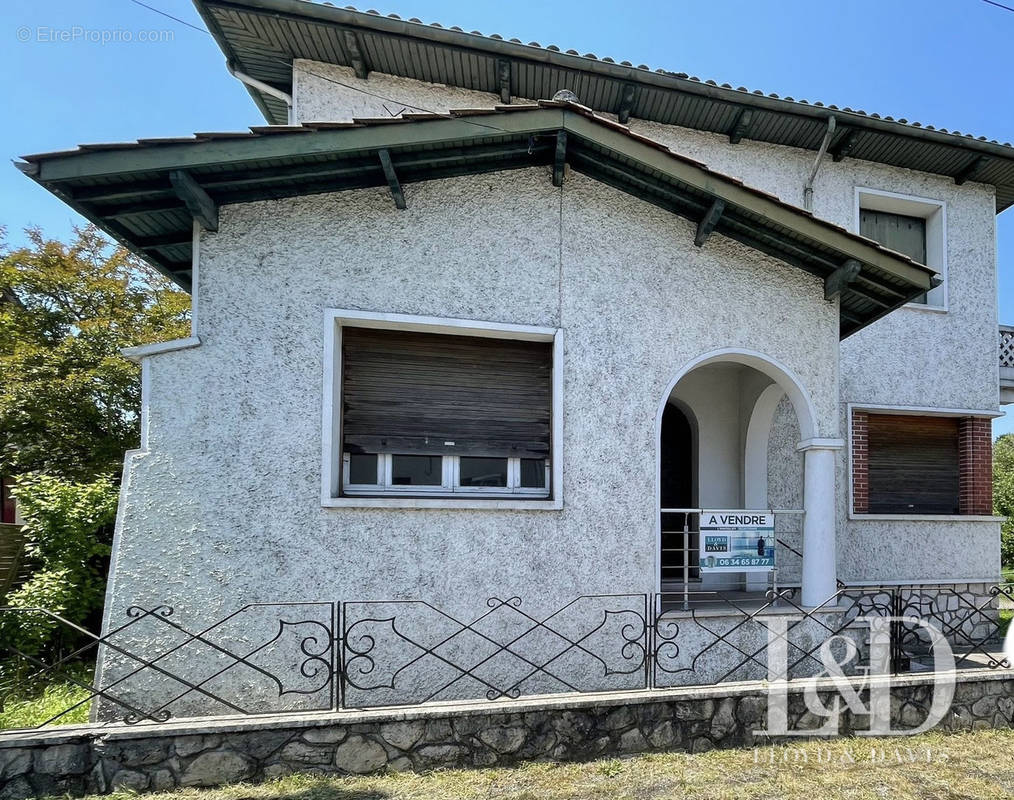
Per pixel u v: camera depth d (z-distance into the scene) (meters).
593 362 5.29
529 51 7.00
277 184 4.79
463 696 4.70
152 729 3.58
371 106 7.53
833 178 8.73
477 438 5.26
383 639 4.64
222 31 6.86
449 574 4.81
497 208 5.24
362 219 5.00
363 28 6.67
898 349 8.51
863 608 7.75
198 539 4.48
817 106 7.85
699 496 7.64
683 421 8.12
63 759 3.49
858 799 3.71
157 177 4.39
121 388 9.59
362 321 4.96
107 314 11.12
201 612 4.43
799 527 7.77
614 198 5.46
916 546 8.13
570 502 5.08
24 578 7.14
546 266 5.29
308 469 4.70
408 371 5.19
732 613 5.23
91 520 6.71
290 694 4.46
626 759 4.09
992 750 4.41
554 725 4.06
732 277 5.62
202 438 4.58
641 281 5.45
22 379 9.24
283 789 3.58
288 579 4.57
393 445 5.10
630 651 5.04
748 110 7.86
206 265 4.73
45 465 9.31
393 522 4.77
